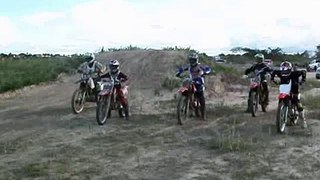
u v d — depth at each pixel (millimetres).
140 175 6129
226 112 11828
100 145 7941
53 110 12336
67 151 7469
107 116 10305
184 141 8281
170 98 14531
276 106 13375
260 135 8836
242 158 7031
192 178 5996
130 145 7934
